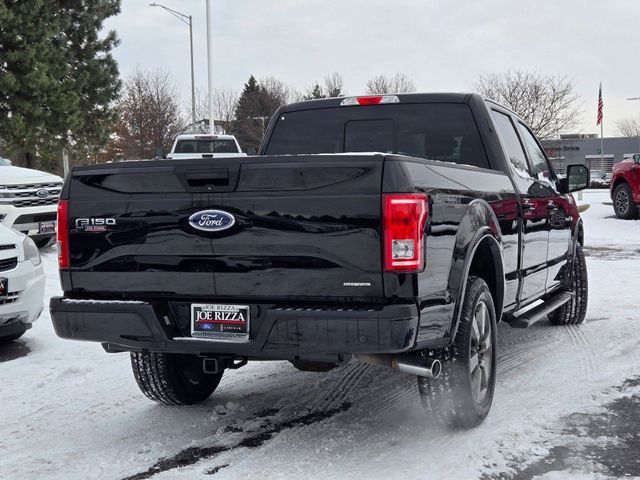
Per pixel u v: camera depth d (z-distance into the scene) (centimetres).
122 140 4088
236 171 366
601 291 923
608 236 1634
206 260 376
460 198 405
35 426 461
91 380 568
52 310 402
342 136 586
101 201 396
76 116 2119
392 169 346
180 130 4347
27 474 379
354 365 589
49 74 2050
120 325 389
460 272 395
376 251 346
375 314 343
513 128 601
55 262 1143
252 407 484
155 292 390
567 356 596
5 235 660
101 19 2453
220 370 414
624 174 1855
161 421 461
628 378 527
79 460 397
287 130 604
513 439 407
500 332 697
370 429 433
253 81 6738
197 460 390
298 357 366
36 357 645
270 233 362
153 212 384
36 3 1986
